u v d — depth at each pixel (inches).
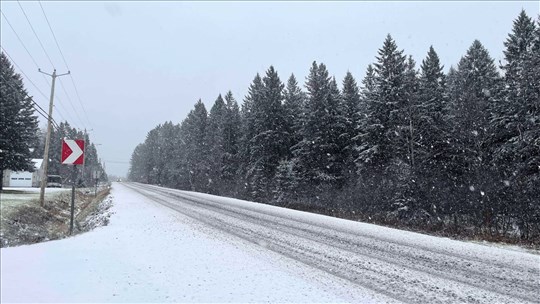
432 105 1208.8
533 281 307.1
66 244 388.8
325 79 1519.4
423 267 350.9
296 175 1497.3
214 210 880.3
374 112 1214.3
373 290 277.4
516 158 852.0
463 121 1018.1
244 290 259.6
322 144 1444.4
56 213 914.7
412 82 1170.0
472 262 372.5
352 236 528.4
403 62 1231.5
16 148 1387.8
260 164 1734.7
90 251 356.5
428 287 287.7
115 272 284.5
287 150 1737.2
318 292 264.8
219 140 2341.3
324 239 500.7
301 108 1824.6
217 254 379.2
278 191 1519.4
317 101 1473.9
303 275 312.2
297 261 366.6
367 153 1188.5
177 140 3880.4
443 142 1045.2
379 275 320.8
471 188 722.8
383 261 374.3
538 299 263.7
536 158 795.4
